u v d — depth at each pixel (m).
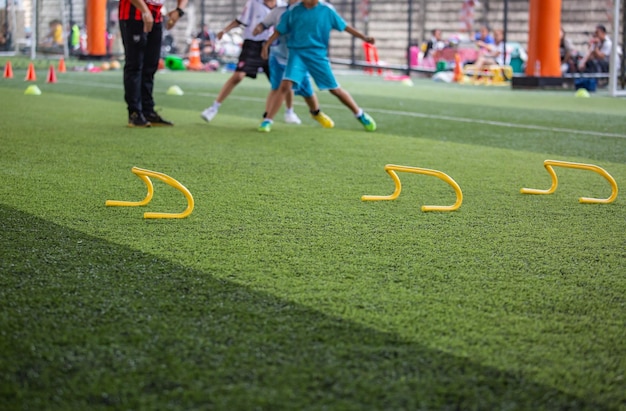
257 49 9.48
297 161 6.72
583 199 5.25
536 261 3.81
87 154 6.82
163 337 2.74
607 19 24.48
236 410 2.24
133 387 2.38
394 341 2.75
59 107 11.15
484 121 10.66
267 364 2.54
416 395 2.35
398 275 3.53
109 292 3.21
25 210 4.66
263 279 3.42
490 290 3.34
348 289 3.31
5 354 2.59
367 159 6.93
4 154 6.71
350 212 4.80
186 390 2.36
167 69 24.59
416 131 9.27
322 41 8.84
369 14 29.62
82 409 2.24
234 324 2.88
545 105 13.76
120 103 12.06
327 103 13.30
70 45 30.42
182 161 6.57
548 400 2.34
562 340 2.79
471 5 27.19
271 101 9.29
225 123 9.62
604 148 8.08
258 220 4.55
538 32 18.48
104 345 2.67
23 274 3.42
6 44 30.66
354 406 2.27
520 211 4.95
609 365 2.59
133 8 8.60
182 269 3.55
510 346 2.72
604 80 20.92
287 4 9.23
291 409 2.25
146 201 4.88
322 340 2.74
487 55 23.78
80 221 4.43
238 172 6.12
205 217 4.59
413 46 26.67
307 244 4.04
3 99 12.18
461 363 2.58
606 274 3.62
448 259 3.82
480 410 2.27
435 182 5.86
